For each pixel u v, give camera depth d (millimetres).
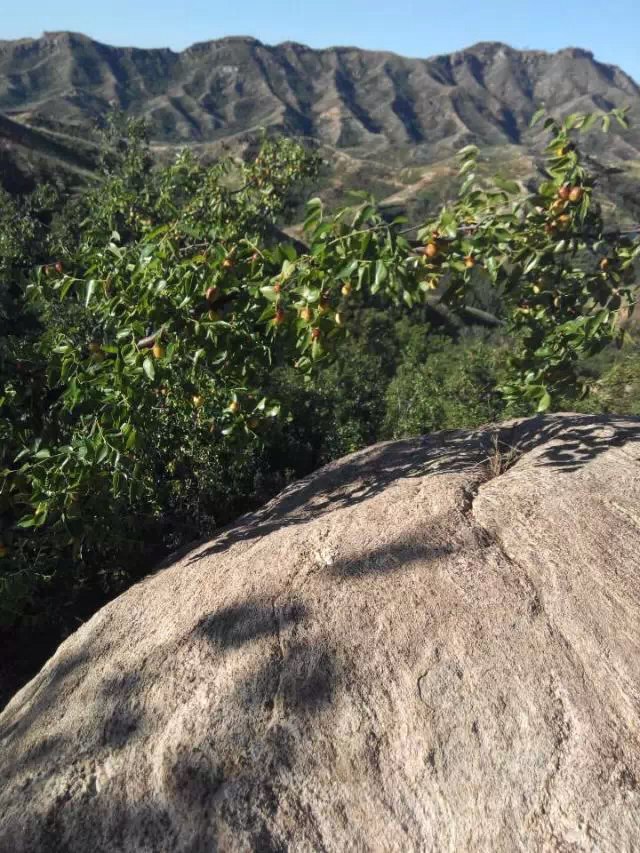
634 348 7305
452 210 3320
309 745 2244
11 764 2545
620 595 2492
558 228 3492
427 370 15180
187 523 7887
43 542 4738
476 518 3086
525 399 3963
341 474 4445
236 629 2773
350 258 3014
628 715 2117
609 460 3441
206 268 3400
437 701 2262
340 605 2713
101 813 2203
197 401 3893
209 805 2143
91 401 3549
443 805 2033
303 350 3248
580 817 1920
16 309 8773
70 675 2969
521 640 2396
